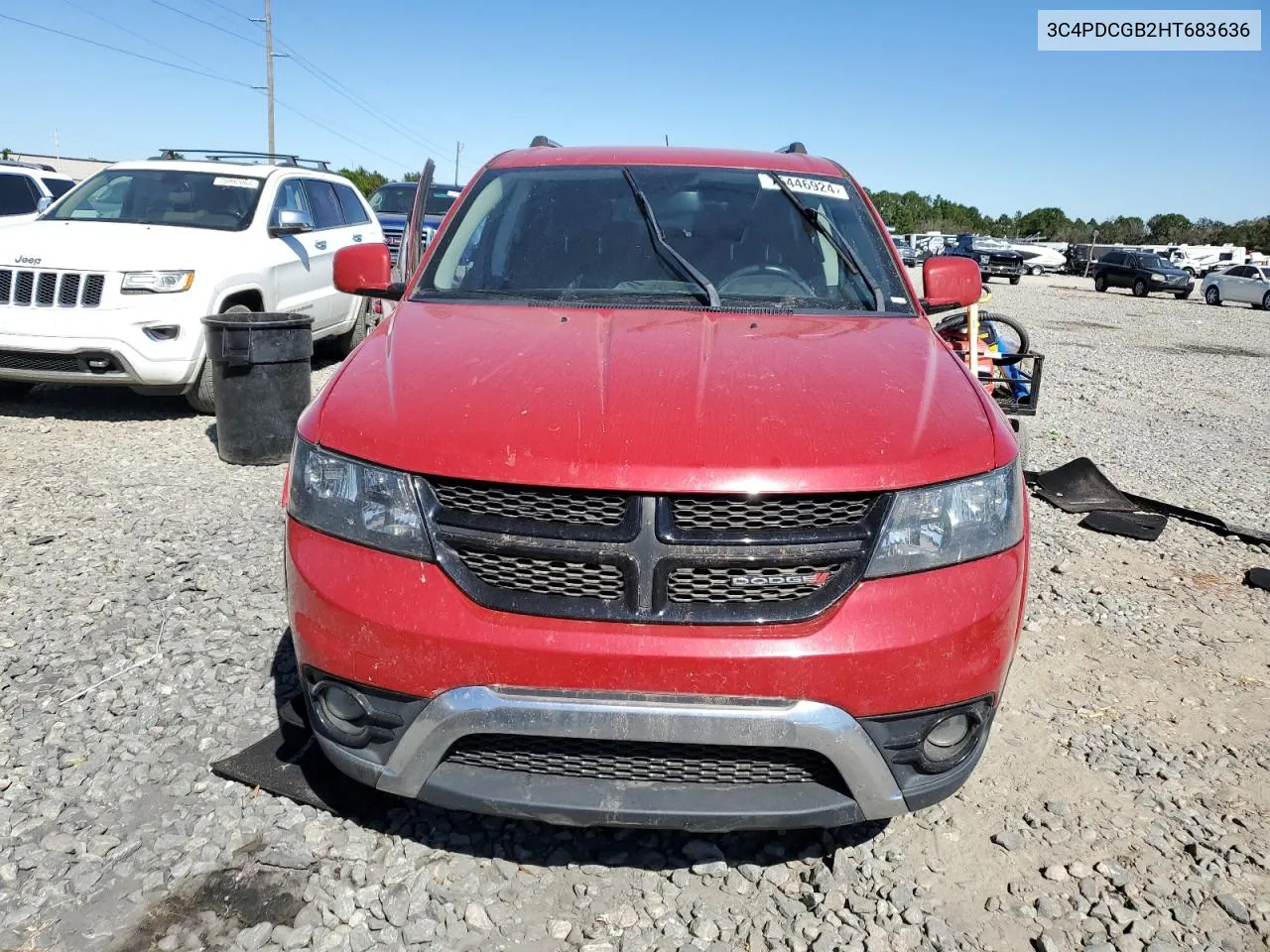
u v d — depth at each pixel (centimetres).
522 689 221
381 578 229
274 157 949
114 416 763
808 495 225
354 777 243
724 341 288
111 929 234
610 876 262
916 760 232
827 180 401
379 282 380
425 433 235
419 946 235
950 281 382
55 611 399
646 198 377
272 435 630
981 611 230
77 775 290
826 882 261
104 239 721
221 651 369
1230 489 720
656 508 222
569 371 260
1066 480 641
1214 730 349
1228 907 256
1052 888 263
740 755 230
